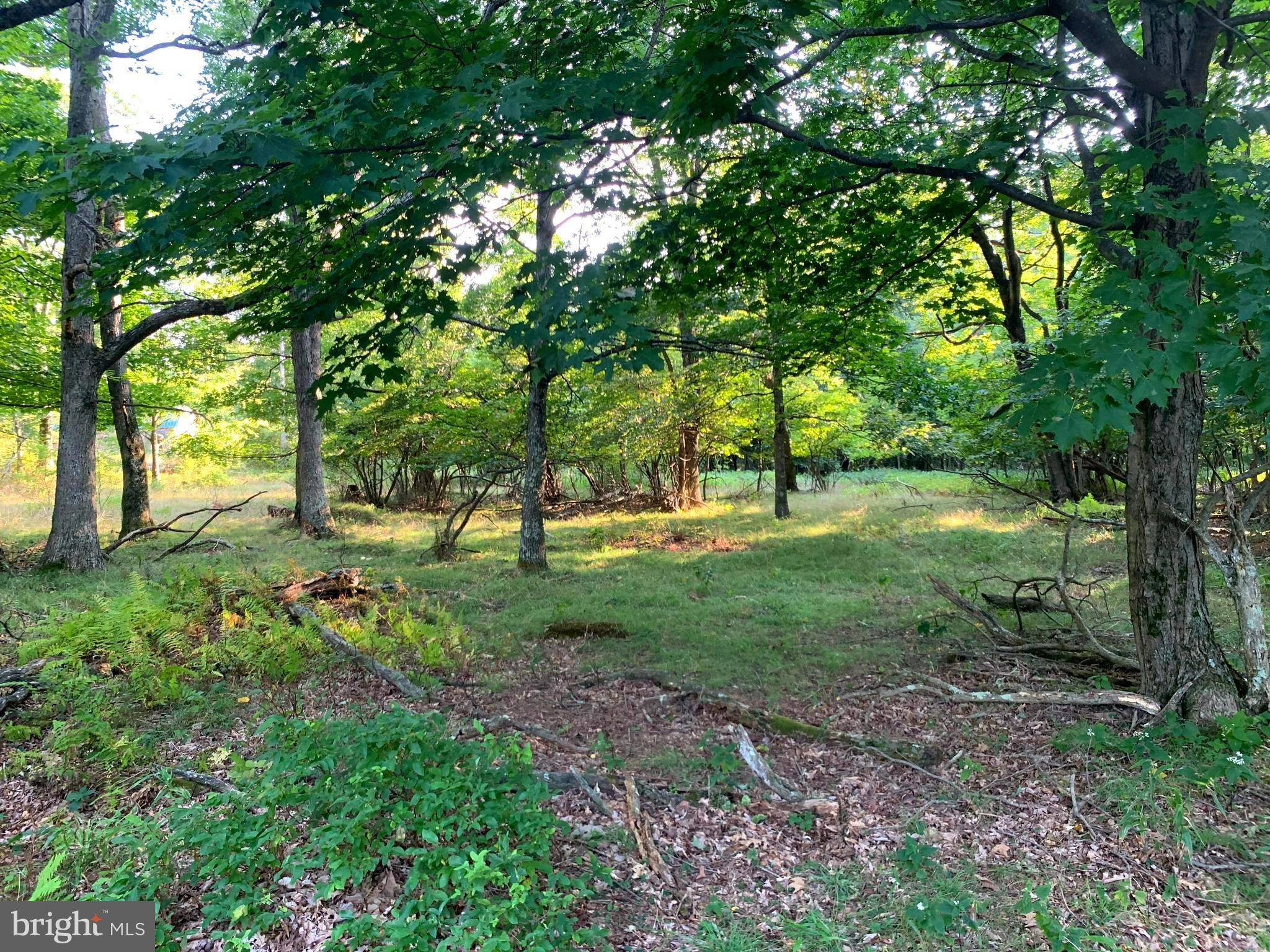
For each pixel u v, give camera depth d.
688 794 4.23
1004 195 5.98
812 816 3.95
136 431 14.02
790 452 20.97
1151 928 3.02
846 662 6.43
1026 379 3.10
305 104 3.79
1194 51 4.29
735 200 6.19
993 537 11.93
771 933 3.06
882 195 6.46
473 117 3.55
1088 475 15.95
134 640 5.92
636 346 4.31
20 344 12.80
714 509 18.39
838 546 12.06
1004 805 4.02
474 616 8.30
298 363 14.48
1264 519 10.47
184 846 3.07
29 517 15.13
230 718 5.18
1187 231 4.29
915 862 3.45
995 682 5.76
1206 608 4.74
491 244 5.16
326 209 4.65
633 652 6.94
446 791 3.19
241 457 19.73
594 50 4.59
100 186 3.07
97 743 4.46
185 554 11.80
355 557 12.05
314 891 3.03
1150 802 3.82
